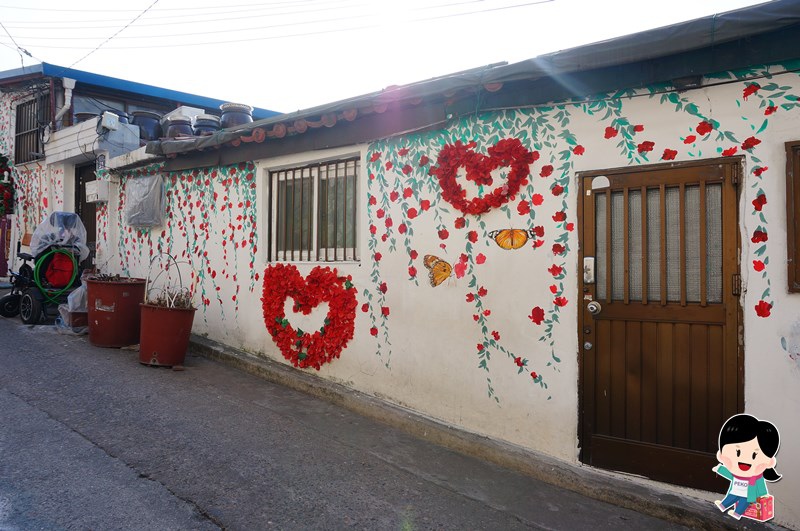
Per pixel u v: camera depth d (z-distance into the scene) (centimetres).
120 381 564
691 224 355
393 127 506
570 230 400
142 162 859
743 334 334
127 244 912
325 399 547
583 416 391
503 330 434
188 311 638
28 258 872
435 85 443
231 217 703
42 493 325
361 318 542
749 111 334
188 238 775
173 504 324
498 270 438
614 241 383
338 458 412
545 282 411
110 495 329
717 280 346
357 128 535
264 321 652
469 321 455
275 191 656
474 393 450
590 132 392
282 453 413
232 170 701
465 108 452
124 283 709
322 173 603
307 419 493
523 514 342
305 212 621
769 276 326
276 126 582
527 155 421
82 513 306
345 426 481
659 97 364
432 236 482
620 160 379
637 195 374
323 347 579
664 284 362
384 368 520
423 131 489
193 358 689
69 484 339
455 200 461
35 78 1188
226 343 708
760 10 306
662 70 354
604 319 385
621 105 379
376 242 529
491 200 437
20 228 1307
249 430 455
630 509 351
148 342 627
